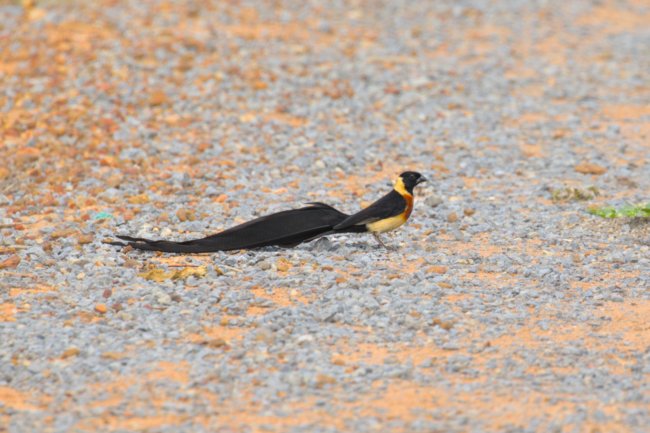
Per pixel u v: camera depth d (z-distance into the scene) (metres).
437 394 9.26
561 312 11.23
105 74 21.67
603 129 20.66
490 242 13.91
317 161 17.88
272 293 11.66
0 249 13.09
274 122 19.86
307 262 12.77
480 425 8.64
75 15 26.05
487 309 11.27
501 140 19.61
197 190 16.09
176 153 18.02
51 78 21.38
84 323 10.72
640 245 13.76
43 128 18.88
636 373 9.71
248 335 10.47
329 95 21.56
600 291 11.90
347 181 17.09
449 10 30.28
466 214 15.26
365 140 19.28
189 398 9.10
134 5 27.42
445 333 10.61
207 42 24.44
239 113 20.28
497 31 28.48
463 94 22.55
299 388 9.33
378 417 8.79
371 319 10.90
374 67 23.88
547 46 27.30
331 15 28.41
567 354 10.13
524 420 8.75
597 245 13.77
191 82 21.70
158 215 14.87
